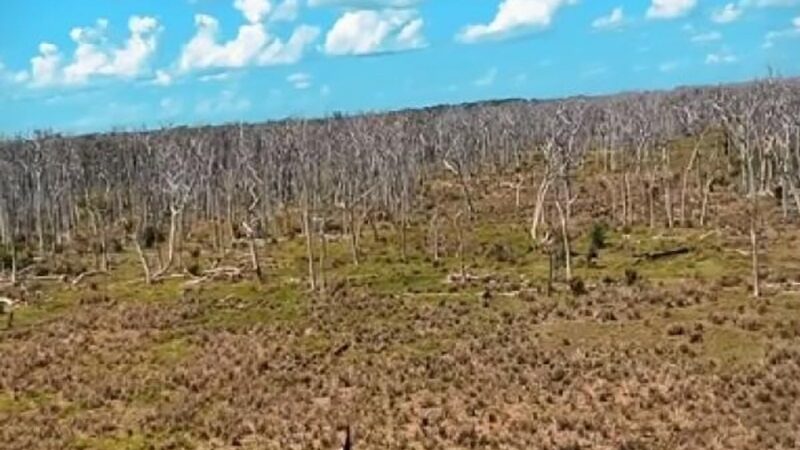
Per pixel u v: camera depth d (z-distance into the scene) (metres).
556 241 88.25
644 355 51.09
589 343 54.38
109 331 66.38
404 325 61.84
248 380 52.38
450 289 71.62
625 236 89.56
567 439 40.53
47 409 49.38
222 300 73.38
